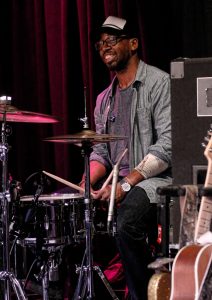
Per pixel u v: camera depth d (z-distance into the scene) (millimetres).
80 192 4840
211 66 4086
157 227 4621
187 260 3154
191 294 3102
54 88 6000
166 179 4715
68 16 5930
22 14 6145
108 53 4938
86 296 4570
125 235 4453
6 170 4461
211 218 3416
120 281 5297
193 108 4113
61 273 5152
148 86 4863
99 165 5070
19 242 4652
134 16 5703
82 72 5957
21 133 6102
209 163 3496
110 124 5031
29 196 4793
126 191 4613
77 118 5973
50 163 6047
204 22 5559
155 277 3297
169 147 4668
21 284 4578
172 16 5664
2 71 6191
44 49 6051
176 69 4129
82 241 4672
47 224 4535
